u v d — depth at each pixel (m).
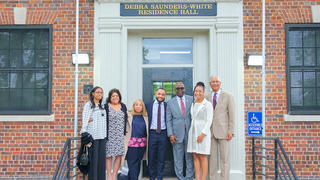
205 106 5.46
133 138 5.68
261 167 6.31
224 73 6.44
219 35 6.49
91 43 6.50
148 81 6.93
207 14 6.55
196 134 5.45
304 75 6.55
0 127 6.32
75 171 6.19
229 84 6.42
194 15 6.56
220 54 6.46
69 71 6.46
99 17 6.52
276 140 5.48
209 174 5.70
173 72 6.95
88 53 6.47
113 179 5.62
